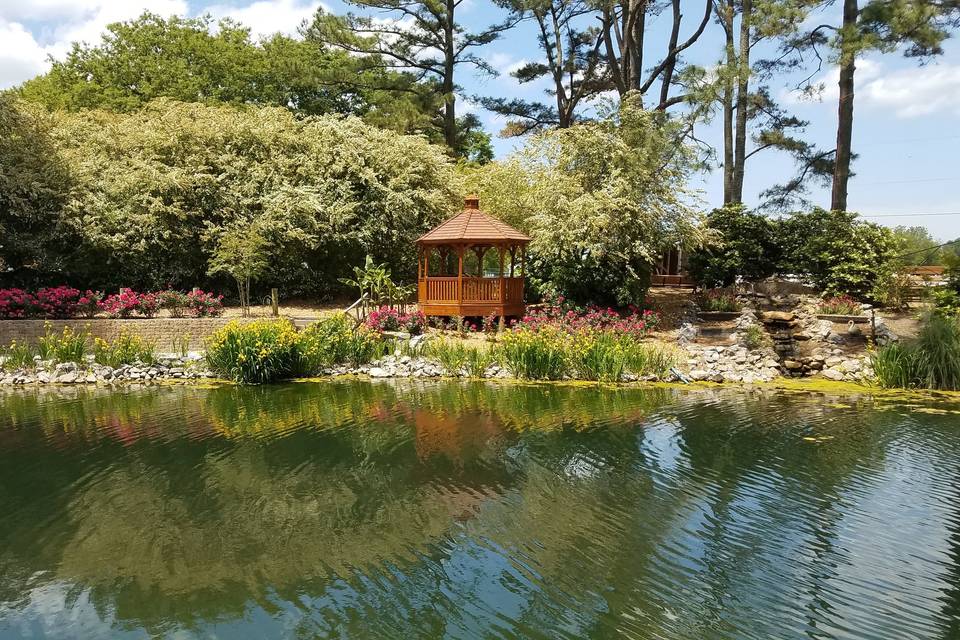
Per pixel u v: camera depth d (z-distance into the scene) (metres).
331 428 9.83
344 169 21.34
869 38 18.05
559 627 4.57
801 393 12.45
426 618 4.70
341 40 31.27
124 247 18.97
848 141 21.08
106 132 20.97
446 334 17.06
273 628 4.57
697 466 8.07
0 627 4.60
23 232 18.77
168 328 16.38
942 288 16.47
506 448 8.80
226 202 20.58
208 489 7.26
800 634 4.47
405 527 6.25
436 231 17.91
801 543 5.90
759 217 20.42
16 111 18.47
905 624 4.60
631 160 17.77
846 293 18.14
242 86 32.56
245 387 13.05
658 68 27.94
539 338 14.27
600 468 7.98
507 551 5.74
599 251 16.55
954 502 6.87
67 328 14.61
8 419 10.37
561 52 33.28
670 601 4.92
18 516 6.52
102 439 9.21
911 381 12.98
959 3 18.61
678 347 15.65
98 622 4.66
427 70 34.62
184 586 5.16
